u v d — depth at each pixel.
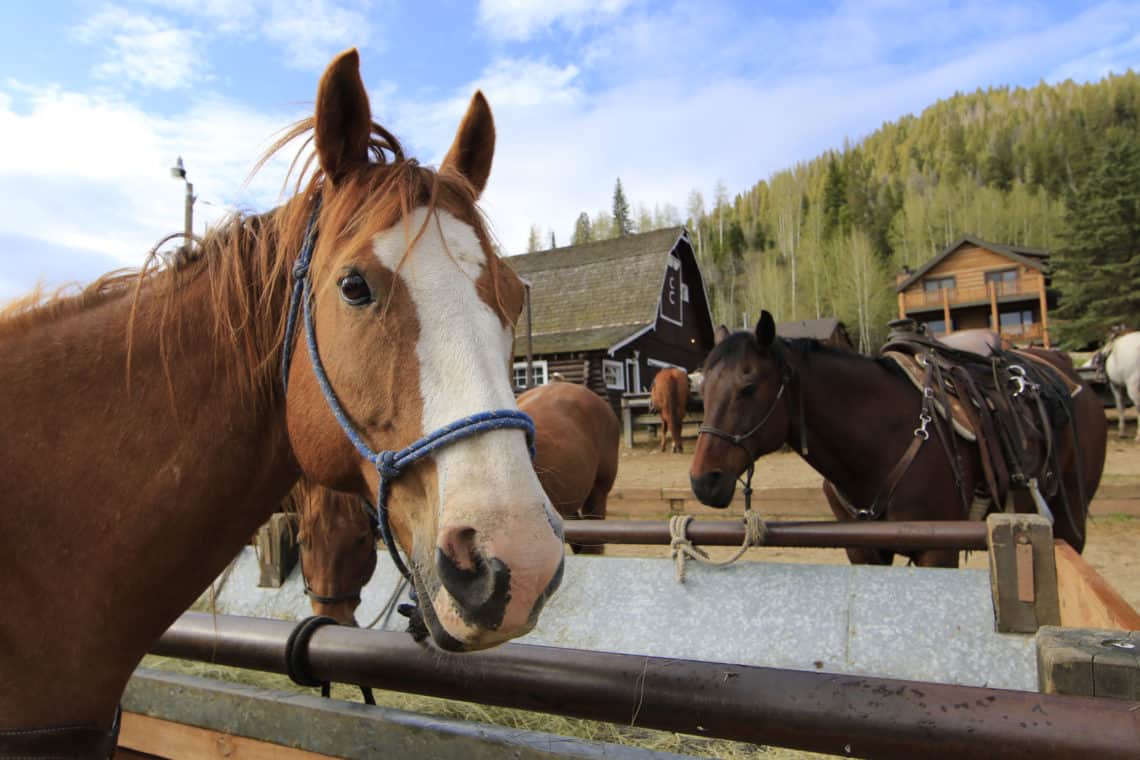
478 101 1.24
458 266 0.95
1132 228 31.16
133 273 1.19
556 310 19.89
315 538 2.29
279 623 1.27
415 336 0.90
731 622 2.24
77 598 0.99
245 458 1.08
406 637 1.14
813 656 2.08
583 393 4.46
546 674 1.01
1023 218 57.09
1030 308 35.59
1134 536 5.14
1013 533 1.81
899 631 2.01
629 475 9.20
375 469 0.92
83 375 1.04
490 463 0.81
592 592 2.46
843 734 0.83
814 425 2.74
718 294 60.41
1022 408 2.81
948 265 36.16
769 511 5.92
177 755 1.42
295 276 1.01
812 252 59.03
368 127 1.04
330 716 1.20
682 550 2.38
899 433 2.64
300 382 1.00
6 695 0.92
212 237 1.10
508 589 0.75
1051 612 1.78
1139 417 8.82
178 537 1.04
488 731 1.09
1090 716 0.73
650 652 2.27
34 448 0.99
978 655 1.87
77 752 0.97
